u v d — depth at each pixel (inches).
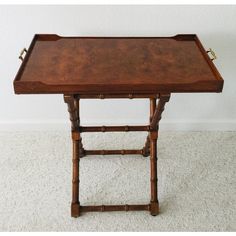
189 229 53.1
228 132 70.1
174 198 57.6
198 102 66.7
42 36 51.2
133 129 52.6
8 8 54.4
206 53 47.3
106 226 53.3
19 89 40.4
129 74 43.1
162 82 41.3
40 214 54.7
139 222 53.9
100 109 67.3
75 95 44.1
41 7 54.6
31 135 69.1
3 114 67.6
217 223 53.9
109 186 59.6
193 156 65.4
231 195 58.2
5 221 53.7
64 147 66.8
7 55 59.5
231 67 61.9
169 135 69.8
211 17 56.4
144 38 52.4
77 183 53.3
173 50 49.3
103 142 68.1
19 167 62.4
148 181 60.6
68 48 49.0
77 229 52.9
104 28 57.2
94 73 43.1
